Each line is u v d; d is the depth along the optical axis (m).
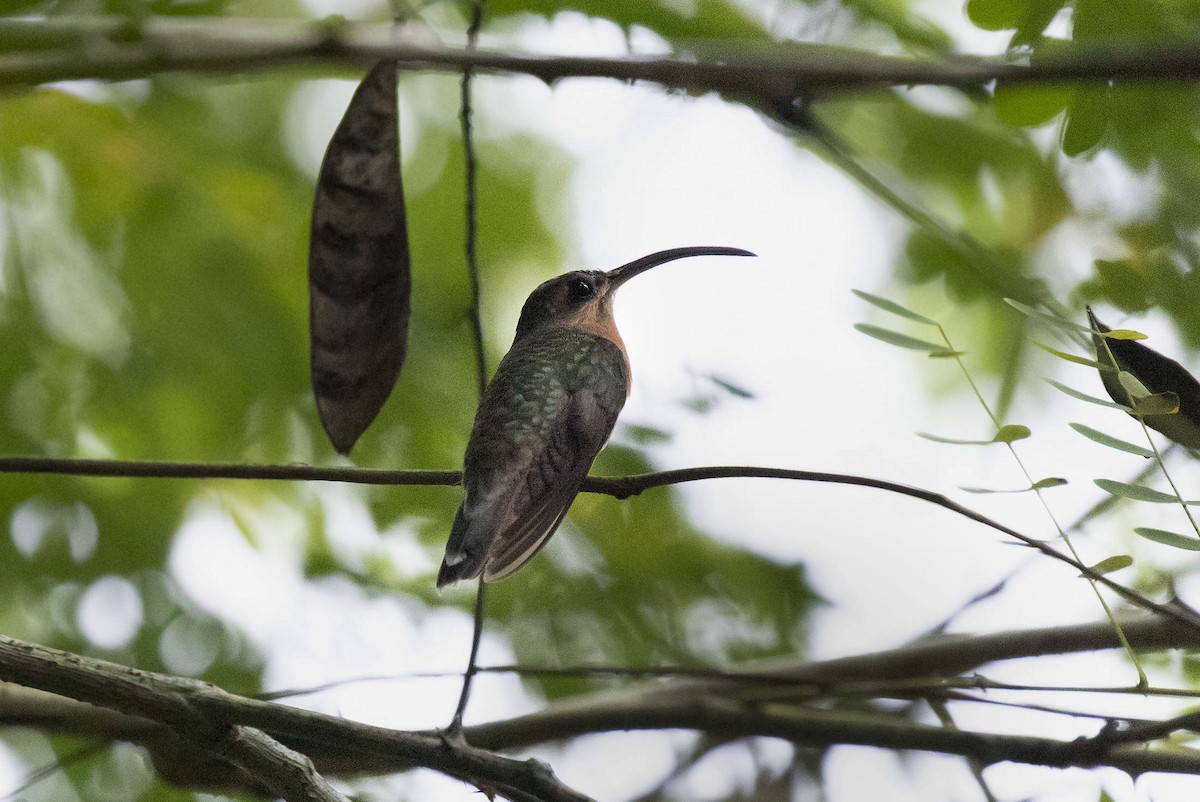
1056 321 6.96
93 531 11.06
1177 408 6.58
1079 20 8.12
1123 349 7.01
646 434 10.93
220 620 10.99
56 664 6.28
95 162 11.18
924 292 11.89
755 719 9.74
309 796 6.42
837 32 9.91
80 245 11.31
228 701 6.37
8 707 8.62
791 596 11.70
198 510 11.21
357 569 11.13
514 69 7.74
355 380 7.61
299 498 11.30
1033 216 11.30
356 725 6.36
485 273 12.54
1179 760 7.57
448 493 11.19
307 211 11.94
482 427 9.41
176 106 11.87
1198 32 8.04
